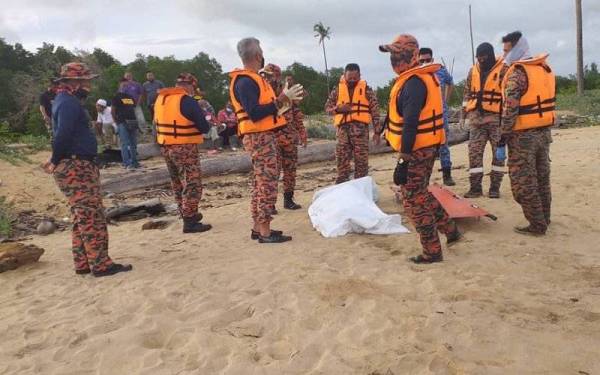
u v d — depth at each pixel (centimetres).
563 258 495
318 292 441
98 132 1475
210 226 690
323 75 6825
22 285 516
